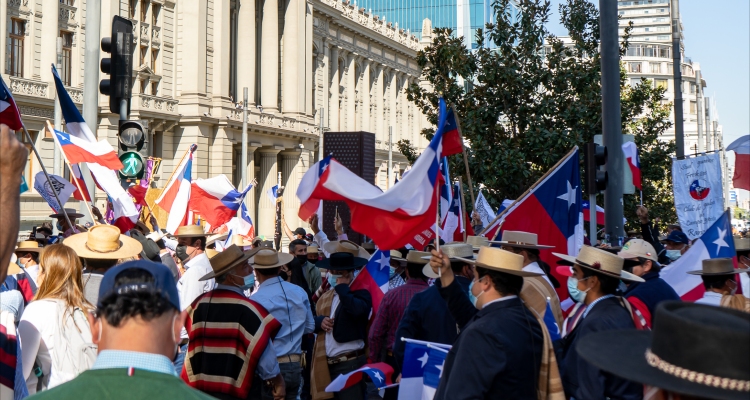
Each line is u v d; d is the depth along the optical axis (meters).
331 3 69.94
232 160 53.66
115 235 6.52
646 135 28.77
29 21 36.62
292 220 62.50
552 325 6.49
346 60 75.44
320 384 8.73
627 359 2.64
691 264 8.51
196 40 48.91
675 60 25.97
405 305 8.02
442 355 6.27
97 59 13.08
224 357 6.61
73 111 10.92
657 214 29.06
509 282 4.99
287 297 8.02
